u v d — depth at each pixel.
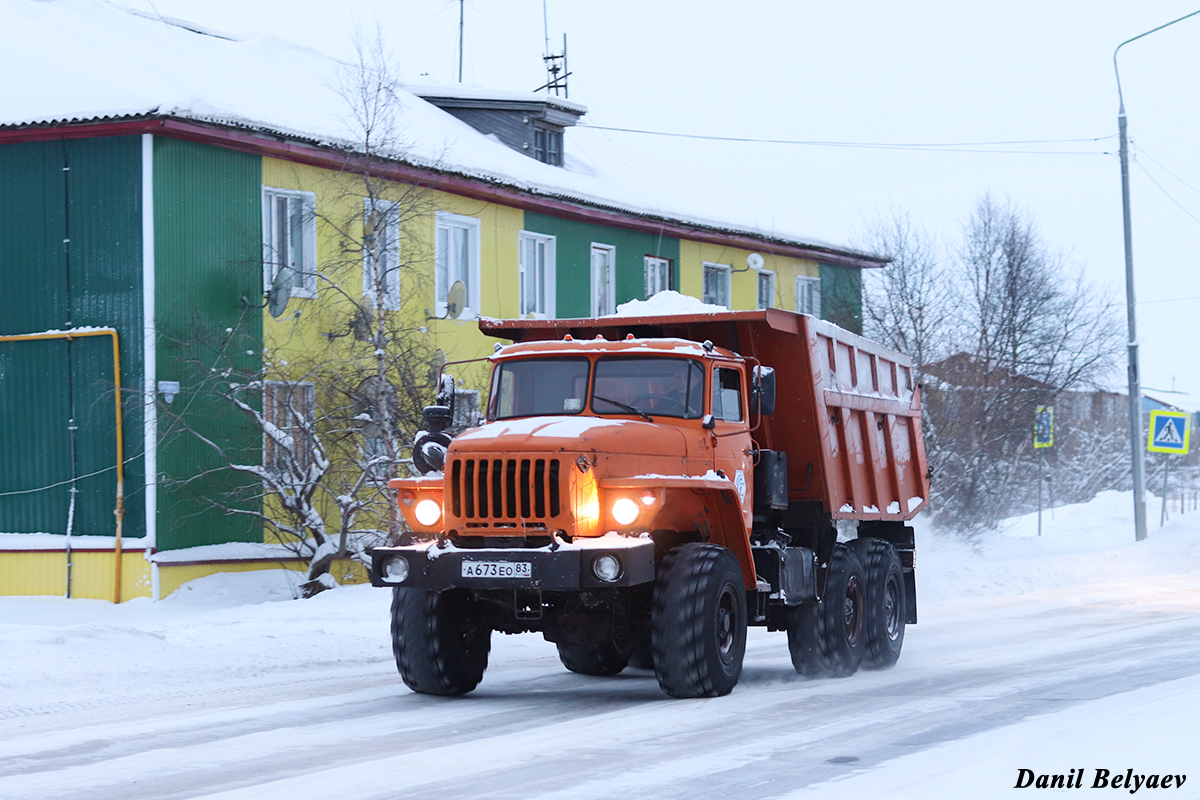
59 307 19.08
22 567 19.06
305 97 23.52
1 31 21.05
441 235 23.77
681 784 6.18
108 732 7.89
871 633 11.52
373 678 10.52
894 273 33.16
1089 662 10.94
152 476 18.41
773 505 10.57
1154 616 15.32
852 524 12.20
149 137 18.56
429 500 9.23
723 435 9.99
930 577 20.14
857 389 12.21
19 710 8.77
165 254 18.72
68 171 19.02
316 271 20.31
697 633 8.84
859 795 5.83
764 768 6.53
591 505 8.70
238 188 19.86
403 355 18.69
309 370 19.69
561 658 11.33
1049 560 21.91
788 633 10.90
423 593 9.43
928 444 29.19
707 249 30.83
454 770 6.62
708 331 10.91
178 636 11.93
